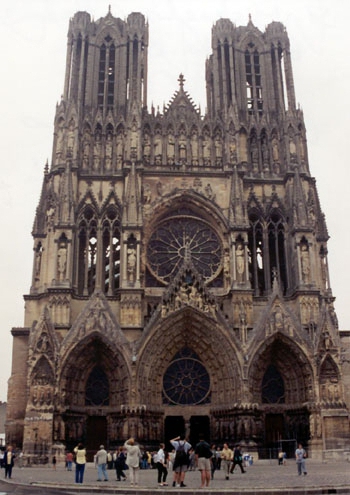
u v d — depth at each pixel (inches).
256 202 3203.7
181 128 3312.0
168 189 3171.8
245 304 2908.5
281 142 3353.8
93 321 2728.8
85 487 1369.3
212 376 2800.2
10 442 2701.8
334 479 1539.1
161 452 1523.1
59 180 3112.7
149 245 3122.5
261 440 2650.1
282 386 2832.2
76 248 3006.9
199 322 2800.2
